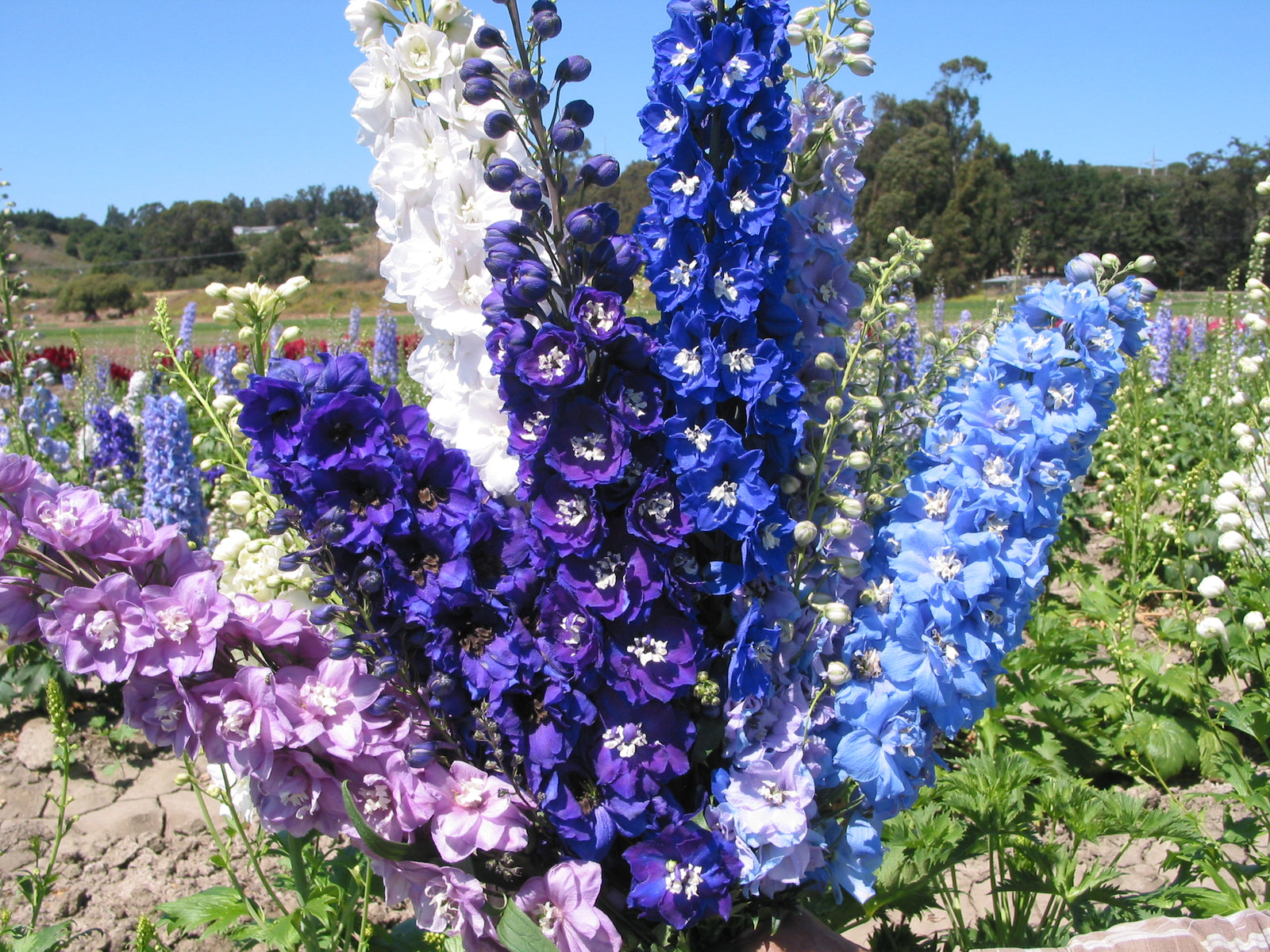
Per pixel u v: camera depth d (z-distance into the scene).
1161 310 11.91
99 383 11.65
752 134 1.96
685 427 1.94
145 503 5.36
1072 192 49.22
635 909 2.17
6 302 5.54
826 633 2.17
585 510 1.91
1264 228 4.21
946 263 43.56
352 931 2.60
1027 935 2.84
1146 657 4.33
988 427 2.13
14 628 1.91
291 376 1.91
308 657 2.06
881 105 58.84
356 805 1.98
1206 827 3.78
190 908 2.49
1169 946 1.78
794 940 2.14
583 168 1.96
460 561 1.89
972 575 2.02
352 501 1.88
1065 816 2.84
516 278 1.89
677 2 2.01
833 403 2.03
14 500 1.89
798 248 2.18
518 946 1.82
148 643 1.79
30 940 2.58
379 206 2.24
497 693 1.90
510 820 2.00
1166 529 4.57
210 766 2.52
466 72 1.93
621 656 1.93
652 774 1.98
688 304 1.96
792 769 2.01
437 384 2.24
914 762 2.08
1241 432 3.43
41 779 4.39
